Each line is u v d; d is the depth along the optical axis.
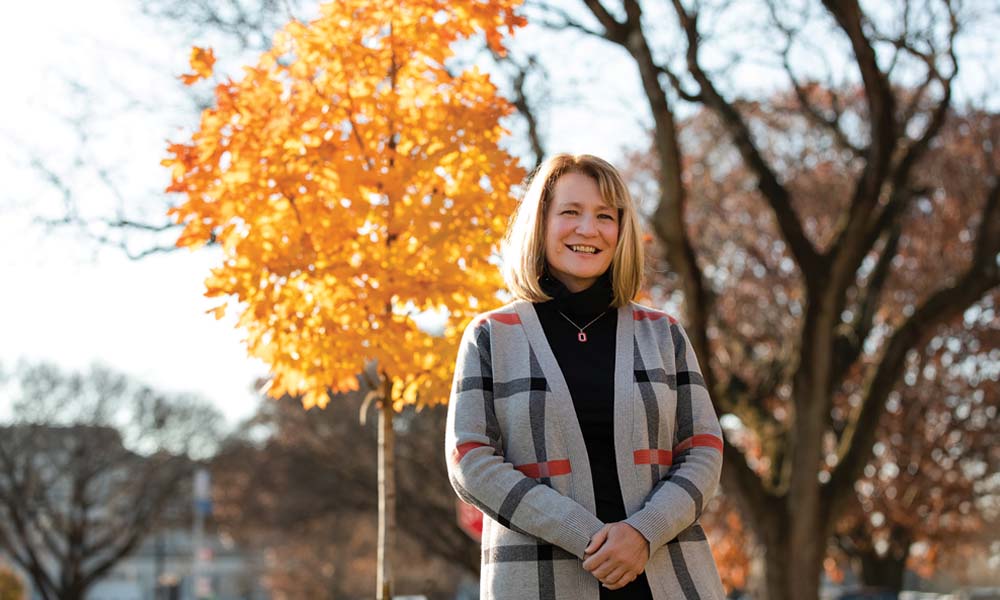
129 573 69.44
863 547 24.34
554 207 2.72
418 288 4.84
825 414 11.18
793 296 20.42
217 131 4.85
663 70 11.64
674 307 16.09
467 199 4.89
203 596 30.30
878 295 13.52
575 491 2.40
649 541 2.29
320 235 4.86
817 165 20.12
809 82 13.44
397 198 4.91
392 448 5.11
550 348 2.56
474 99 5.25
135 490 39.41
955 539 24.56
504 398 2.52
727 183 20.86
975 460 22.39
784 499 11.20
